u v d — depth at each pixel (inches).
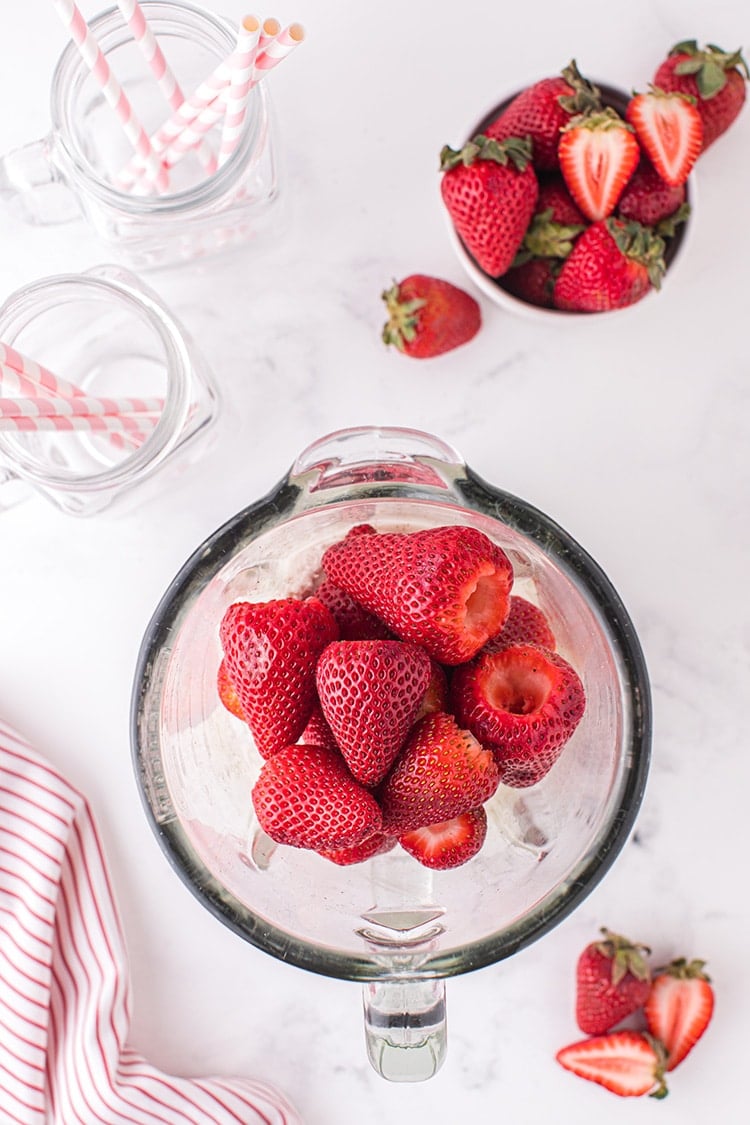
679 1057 37.2
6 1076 36.5
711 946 37.1
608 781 31.4
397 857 31.6
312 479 32.1
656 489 36.4
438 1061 32.5
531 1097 37.4
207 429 35.2
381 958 31.4
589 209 34.5
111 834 36.8
